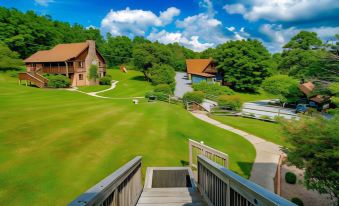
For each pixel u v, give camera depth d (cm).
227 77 5438
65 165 782
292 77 4428
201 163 557
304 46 5303
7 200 563
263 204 220
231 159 1137
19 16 5800
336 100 1911
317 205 914
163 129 1422
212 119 2158
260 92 5603
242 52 5288
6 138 944
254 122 2252
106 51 9188
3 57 4475
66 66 4119
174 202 521
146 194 575
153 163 930
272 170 1060
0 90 2452
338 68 2531
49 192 618
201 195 561
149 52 5650
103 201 257
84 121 1395
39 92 2673
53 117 1403
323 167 798
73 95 2800
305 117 945
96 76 4575
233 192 332
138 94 3712
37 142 952
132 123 1480
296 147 886
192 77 5697
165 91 3200
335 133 793
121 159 909
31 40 5953
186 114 2105
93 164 823
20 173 688
